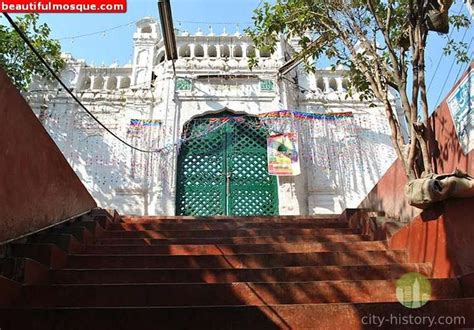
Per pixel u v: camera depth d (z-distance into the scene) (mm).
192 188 10945
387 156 11383
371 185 11094
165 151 11031
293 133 11234
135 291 3721
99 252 5219
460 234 4102
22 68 9664
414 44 5355
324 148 11406
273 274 4246
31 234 4727
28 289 3648
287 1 7020
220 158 11273
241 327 3121
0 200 3996
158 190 10633
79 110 11656
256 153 11352
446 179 4215
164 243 5660
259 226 6773
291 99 12156
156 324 3125
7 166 4168
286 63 11797
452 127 5070
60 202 5668
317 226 6812
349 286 3805
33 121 4789
